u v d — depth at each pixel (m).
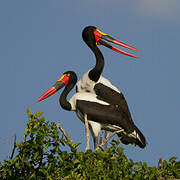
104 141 13.60
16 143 9.85
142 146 15.09
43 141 9.96
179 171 10.37
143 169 9.96
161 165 10.80
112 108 14.66
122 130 14.62
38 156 10.07
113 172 9.71
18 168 9.94
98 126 14.52
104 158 9.92
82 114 14.66
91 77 14.95
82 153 9.91
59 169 9.85
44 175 9.83
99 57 15.34
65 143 10.13
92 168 9.73
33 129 9.90
